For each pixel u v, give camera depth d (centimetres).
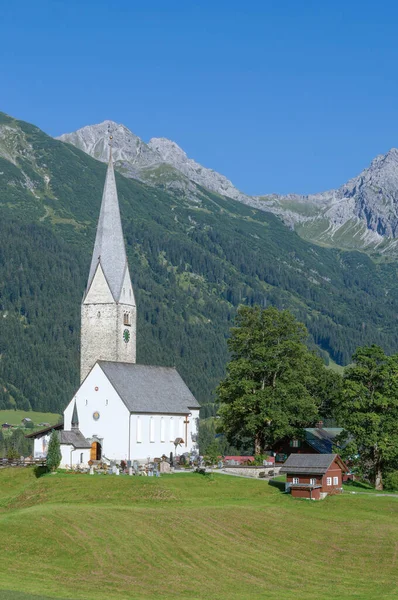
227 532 10175
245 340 15162
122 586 8231
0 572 8456
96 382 15038
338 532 10506
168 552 9306
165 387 16250
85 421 15038
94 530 9756
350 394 13850
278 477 14038
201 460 15212
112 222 16975
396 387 13900
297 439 15612
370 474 14288
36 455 15775
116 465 13625
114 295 16550
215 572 8831
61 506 10900
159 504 11456
